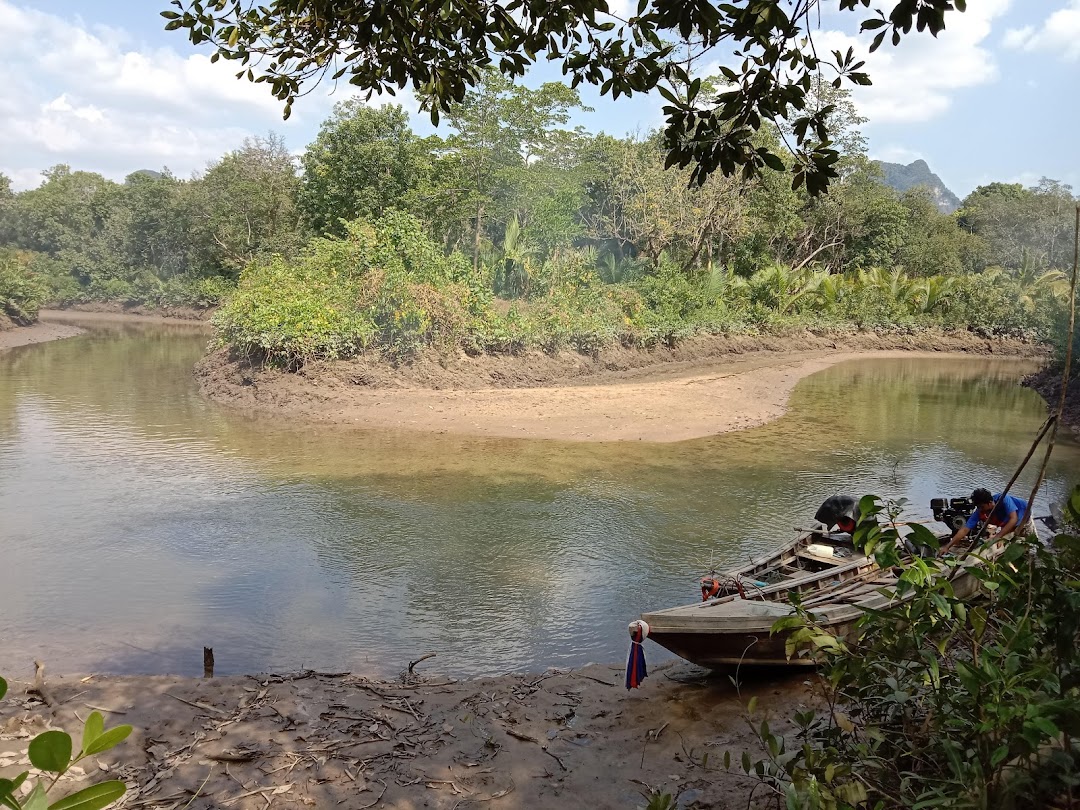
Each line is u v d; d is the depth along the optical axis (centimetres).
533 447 1485
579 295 2841
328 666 654
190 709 538
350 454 1401
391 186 3266
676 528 1030
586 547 955
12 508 1058
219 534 976
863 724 376
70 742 168
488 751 500
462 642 707
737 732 521
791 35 355
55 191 6481
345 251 2225
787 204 3938
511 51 436
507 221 3722
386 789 450
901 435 1747
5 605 757
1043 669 270
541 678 624
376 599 796
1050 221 5075
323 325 1952
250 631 716
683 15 366
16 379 2236
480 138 3369
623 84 425
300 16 439
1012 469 1430
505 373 2219
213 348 2512
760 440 1633
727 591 661
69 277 5472
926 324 4116
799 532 787
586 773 474
